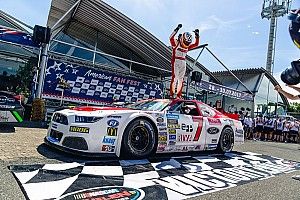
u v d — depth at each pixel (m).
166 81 13.56
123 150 3.67
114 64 14.54
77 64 10.74
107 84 11.59
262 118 13.38
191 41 7.69
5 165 2.82
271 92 18.17
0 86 10.48
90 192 2.30
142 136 3.88
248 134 12.66
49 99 10.05
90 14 11.00
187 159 4.22
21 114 4.91
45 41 7.37
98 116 3.49
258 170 3.96
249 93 14.29
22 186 2.28
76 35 13.73
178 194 2.49
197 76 10.68
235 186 2.96
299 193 2.91
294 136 13.51
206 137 4.77
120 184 2.60
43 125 6.54
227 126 5.27
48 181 2.46
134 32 11.41
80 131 3.41
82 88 10.89
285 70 2.28
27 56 10.97
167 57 12.48
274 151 6.68
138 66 15.02
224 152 5.25
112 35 12.63
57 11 11.24
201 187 2.79
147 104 4.66
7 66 10.69
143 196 2.33
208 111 5.11
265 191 2.88
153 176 3.01
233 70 19.17
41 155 3.40
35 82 8.14
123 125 3.62
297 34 2.06
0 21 10.70
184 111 4.67
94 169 3.02
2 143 3.83
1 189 2.18
